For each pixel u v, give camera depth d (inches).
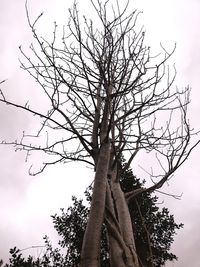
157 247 277.9
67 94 188.1
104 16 213.3
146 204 288.5
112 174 182.2
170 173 187.9
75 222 312.5
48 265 295.1
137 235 273.7
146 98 200.7
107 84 179.0
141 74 188.1
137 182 308.3
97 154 174.4
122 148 184.5
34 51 193.8
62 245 304.8
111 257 140.7
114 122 186.9
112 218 151.3
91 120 195.2
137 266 137.3
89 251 124.1
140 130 201.8
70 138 193.6
